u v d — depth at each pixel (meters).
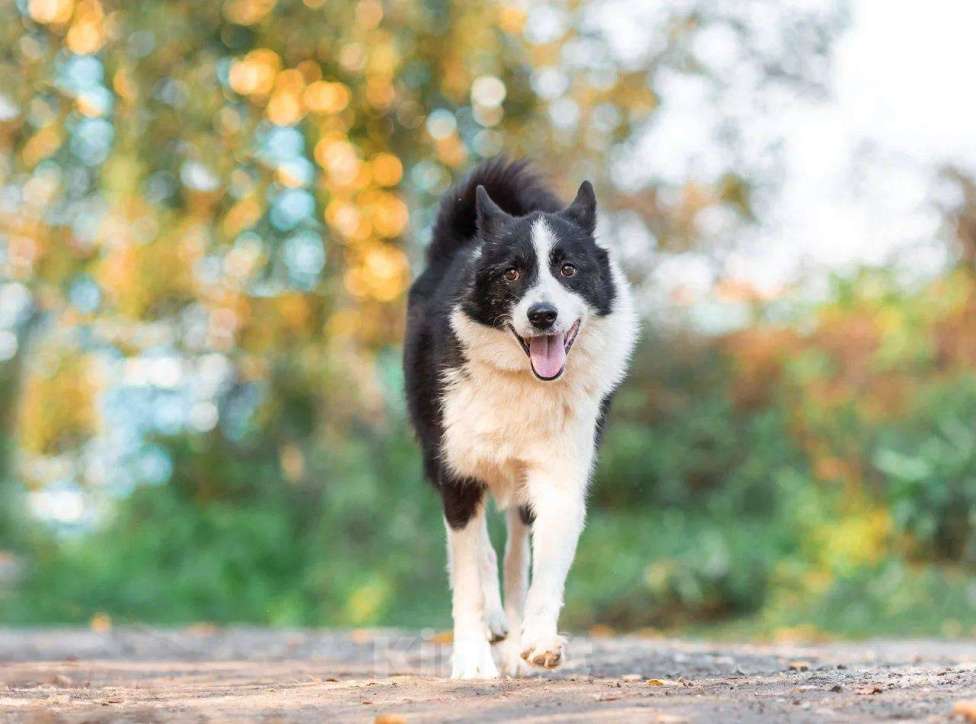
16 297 19.47
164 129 14.12
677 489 14.25
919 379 13.76
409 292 6.48
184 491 16.64
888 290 15.01
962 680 4.68
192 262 15.69
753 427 14.35
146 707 4.60
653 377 14.88
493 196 6.49
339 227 15.43
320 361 15.87
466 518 5.55
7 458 19.75
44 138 14.55
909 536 11.97
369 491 14.93
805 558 12.36
